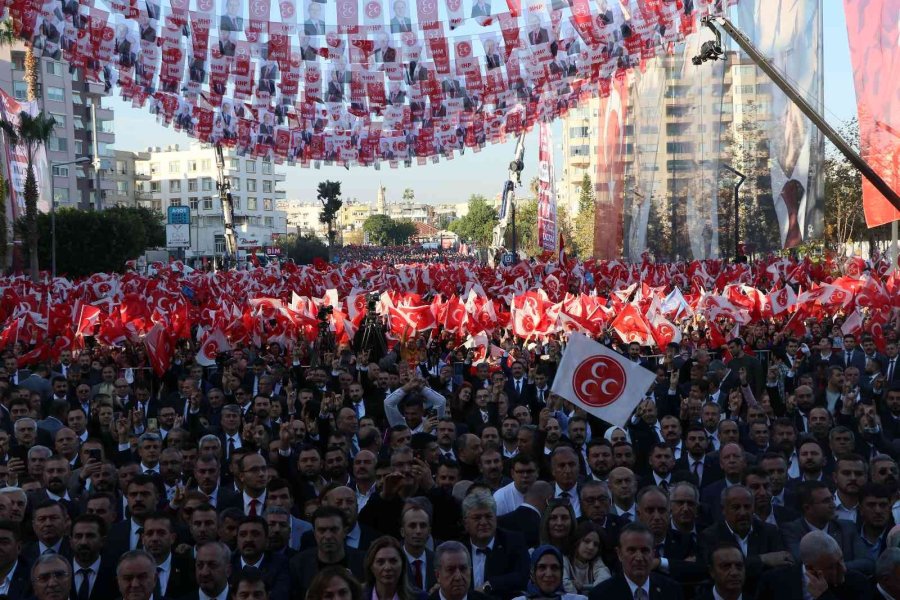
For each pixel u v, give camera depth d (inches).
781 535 337.1
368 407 624.1
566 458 384.2
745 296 944.3
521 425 481.1
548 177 1979.6
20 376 789.9
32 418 538.9
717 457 457.4
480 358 779.4
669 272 1451.8
